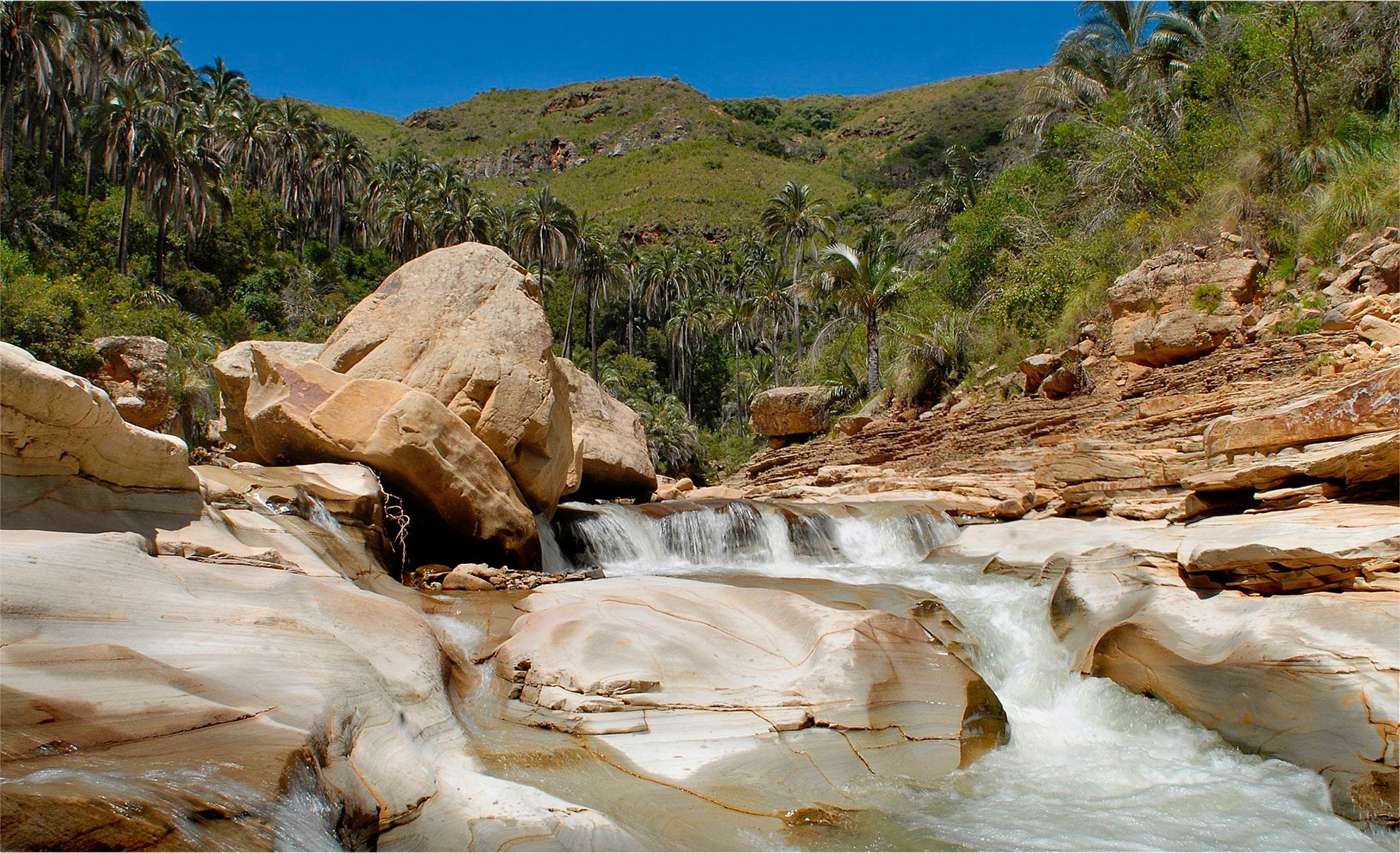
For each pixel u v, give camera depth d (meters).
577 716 6.65
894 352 34.81
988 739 7.30
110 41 58.25
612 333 89.31
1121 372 20.45
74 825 2.90
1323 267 18.41
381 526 10.41
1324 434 9.78
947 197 45.94
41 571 5.12
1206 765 7.08
